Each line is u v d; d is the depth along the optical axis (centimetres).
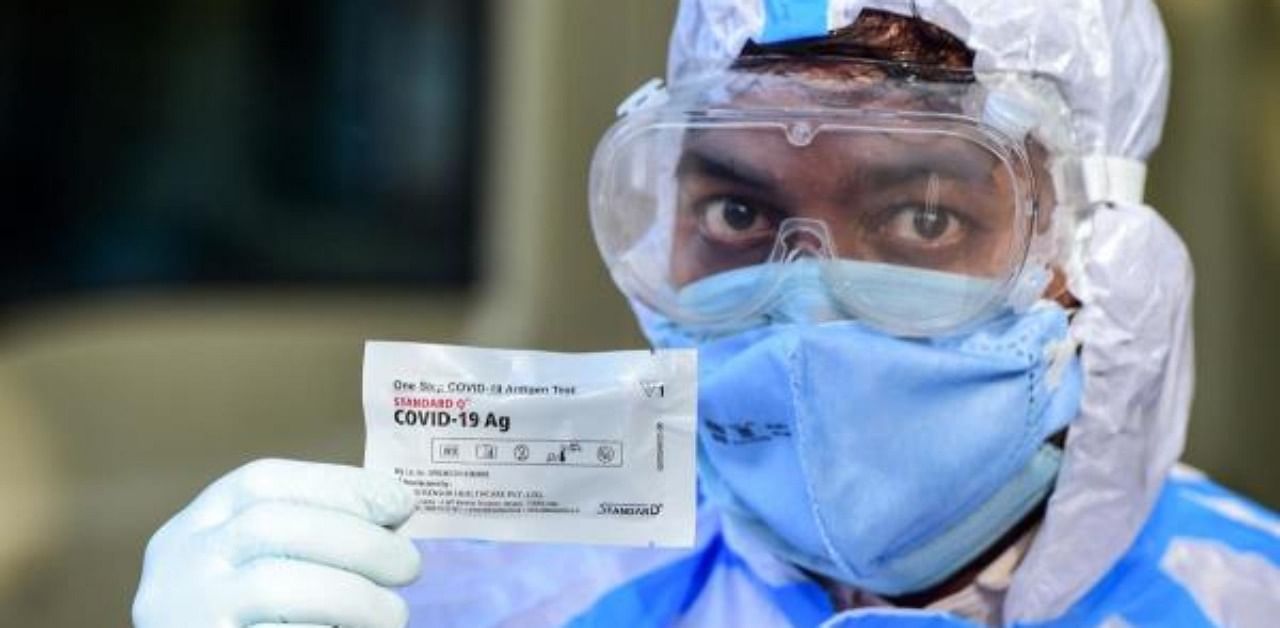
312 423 319
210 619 97
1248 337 299
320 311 329
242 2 327
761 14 112
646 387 98
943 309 108
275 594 95
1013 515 113
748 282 110
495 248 334
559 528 99
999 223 109
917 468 108
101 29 320
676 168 115
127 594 284
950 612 117
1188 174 299
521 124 328
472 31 332
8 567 278
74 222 320
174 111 325
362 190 334
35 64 317
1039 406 110
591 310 328
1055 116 113
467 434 98
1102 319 112
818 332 107
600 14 320
